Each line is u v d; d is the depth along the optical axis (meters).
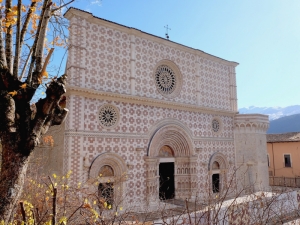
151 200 25.80
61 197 10.20
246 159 35.69
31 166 20.55
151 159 26.55
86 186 21.41
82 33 23.83
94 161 22.84
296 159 45.47
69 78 22.75
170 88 30.78
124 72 26.39
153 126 27.84
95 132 23.55
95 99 23.95
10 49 8.02
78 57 23.38
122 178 22.44
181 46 31.38
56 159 23.86
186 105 30.53
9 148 6.99
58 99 7.79
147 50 28.59
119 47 26.36
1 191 6.68
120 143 25.03
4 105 7.21
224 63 37.19
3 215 6.47
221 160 34.56
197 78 33.06
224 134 35.47
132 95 26.05
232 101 37.31
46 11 8.55
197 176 31.00
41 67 8.35
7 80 7.43
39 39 8.36
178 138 30.45
